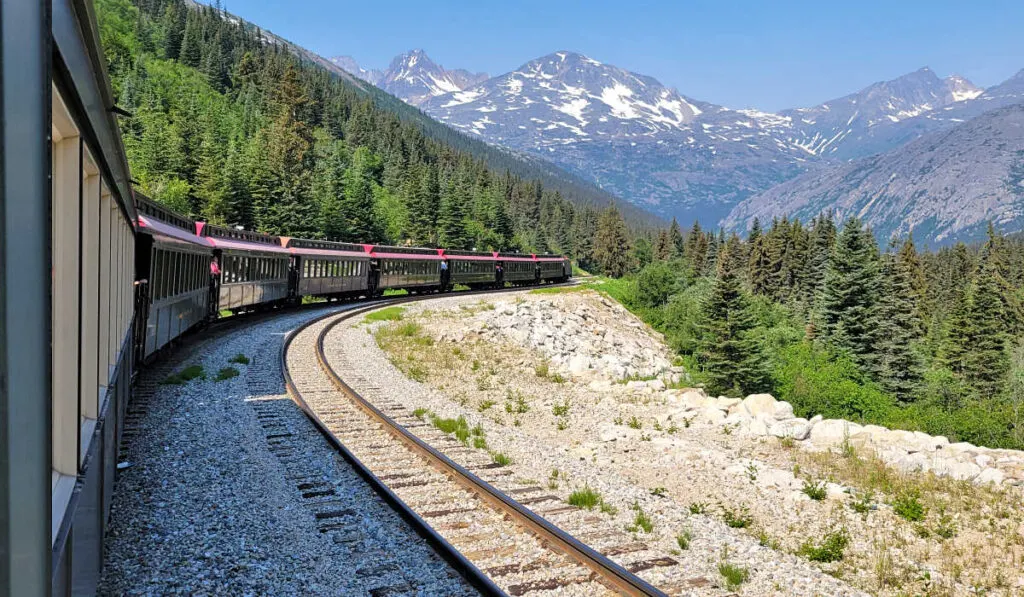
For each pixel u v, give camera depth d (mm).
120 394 7520
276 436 11391
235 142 102688
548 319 35906
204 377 15797
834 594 7594
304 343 23094
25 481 1925
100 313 4266
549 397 19703
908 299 62844
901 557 9734
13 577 1870
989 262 93812
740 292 30891
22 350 1884
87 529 3891
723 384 29953
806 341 44406
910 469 13805
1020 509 11742
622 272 132375
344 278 40344
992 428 22969
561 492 10117
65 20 2461
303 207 70750
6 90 1753
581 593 6500
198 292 20109
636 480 12398
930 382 41312
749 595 7246
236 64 157500
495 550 7242
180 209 65062
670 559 7660
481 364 24266
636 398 20172
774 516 11047
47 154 1958
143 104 102625
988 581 9148
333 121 155125
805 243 85562
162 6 172625
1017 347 53750
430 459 10406
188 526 7332
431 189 94812
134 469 9023
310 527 7578
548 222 160250
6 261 1782
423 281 50375
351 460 9883
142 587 5926
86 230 3619
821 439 15992
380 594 6129
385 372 19984
